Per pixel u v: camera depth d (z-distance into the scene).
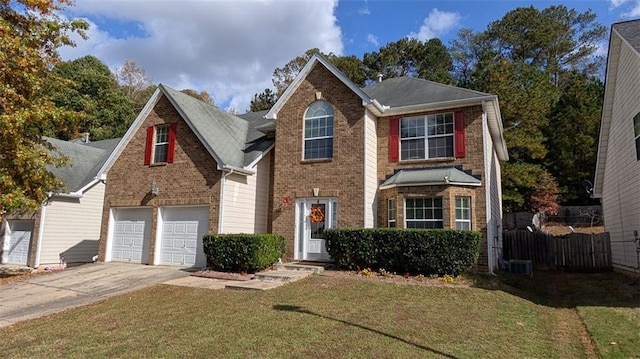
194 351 6.26
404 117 16.05
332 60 42.47
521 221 29.09
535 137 29.30
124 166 18.34
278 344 6.52
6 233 20.73
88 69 42.53
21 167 12.55
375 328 7.43
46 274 15.79
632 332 7.78
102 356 6.16
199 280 13.09
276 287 11.39
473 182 14.08
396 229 13.04
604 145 18.30
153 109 18.11
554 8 43.94
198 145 16.61
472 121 14.76
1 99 11.74
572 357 6.48
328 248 13.99
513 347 6.73
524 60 42.91
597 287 12.90
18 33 13.06
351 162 15.20
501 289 11.44
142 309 9.45
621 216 15.77
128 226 18.09
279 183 16.47
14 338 7.53
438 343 6.71
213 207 15.79
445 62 43.53
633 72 13.95
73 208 21.05
